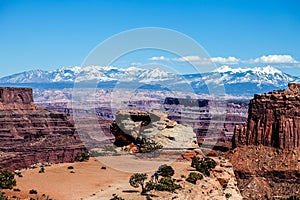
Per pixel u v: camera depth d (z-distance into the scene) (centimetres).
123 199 9344
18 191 9925
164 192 10175
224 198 11506
